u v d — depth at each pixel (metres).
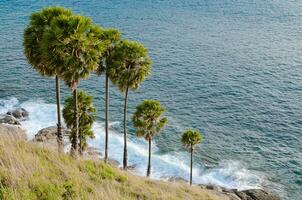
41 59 40.41
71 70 37.78
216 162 69.12
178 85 100.38
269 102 90.75
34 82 100.62
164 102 91.69
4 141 21.23
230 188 61.88
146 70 51.50
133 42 50.16
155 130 57.16
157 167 67.44
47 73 41.94
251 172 66.31
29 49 40.38
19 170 17.84
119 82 51.31
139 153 71.19
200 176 65.50
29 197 16.30
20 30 143.88
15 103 89.38
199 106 89.75
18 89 96.44
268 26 148.38
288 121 82.56
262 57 117.81
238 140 76.06
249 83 100.81
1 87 97.06
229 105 89.94
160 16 163.50
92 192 18.89
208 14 166.12
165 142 74.88
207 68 110.44
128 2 187.25
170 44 130.25
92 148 71.12
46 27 39.22
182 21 156.62
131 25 151.12
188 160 69.56
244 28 146.75
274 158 70.12
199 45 129.12
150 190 25.89
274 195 58.47
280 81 101.50
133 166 67.38
